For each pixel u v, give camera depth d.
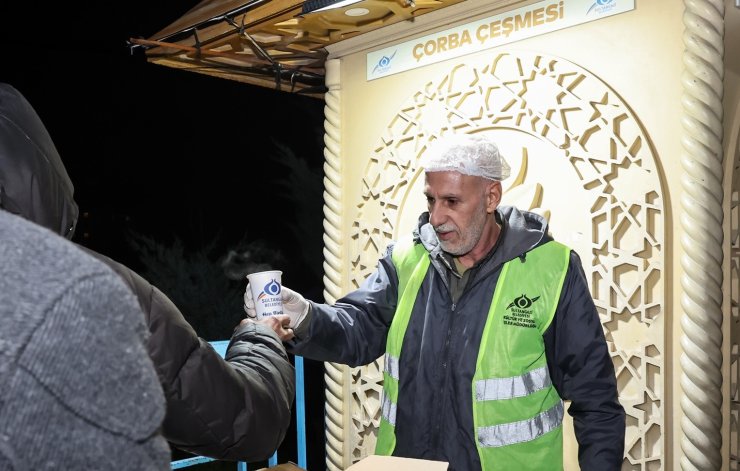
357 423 3.58
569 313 1.86
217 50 3.65
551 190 2.82
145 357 0.48
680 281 2.49
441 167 1.87
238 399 1.05
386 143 3.45
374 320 2.14
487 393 1.84
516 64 2.90
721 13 2.34
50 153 0.92
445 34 3.19
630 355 2.59
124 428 0.44
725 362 2.57
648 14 2.54
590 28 2.71
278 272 1.63
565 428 2.78
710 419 2.37
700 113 2.36
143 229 4.91
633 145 2.59
